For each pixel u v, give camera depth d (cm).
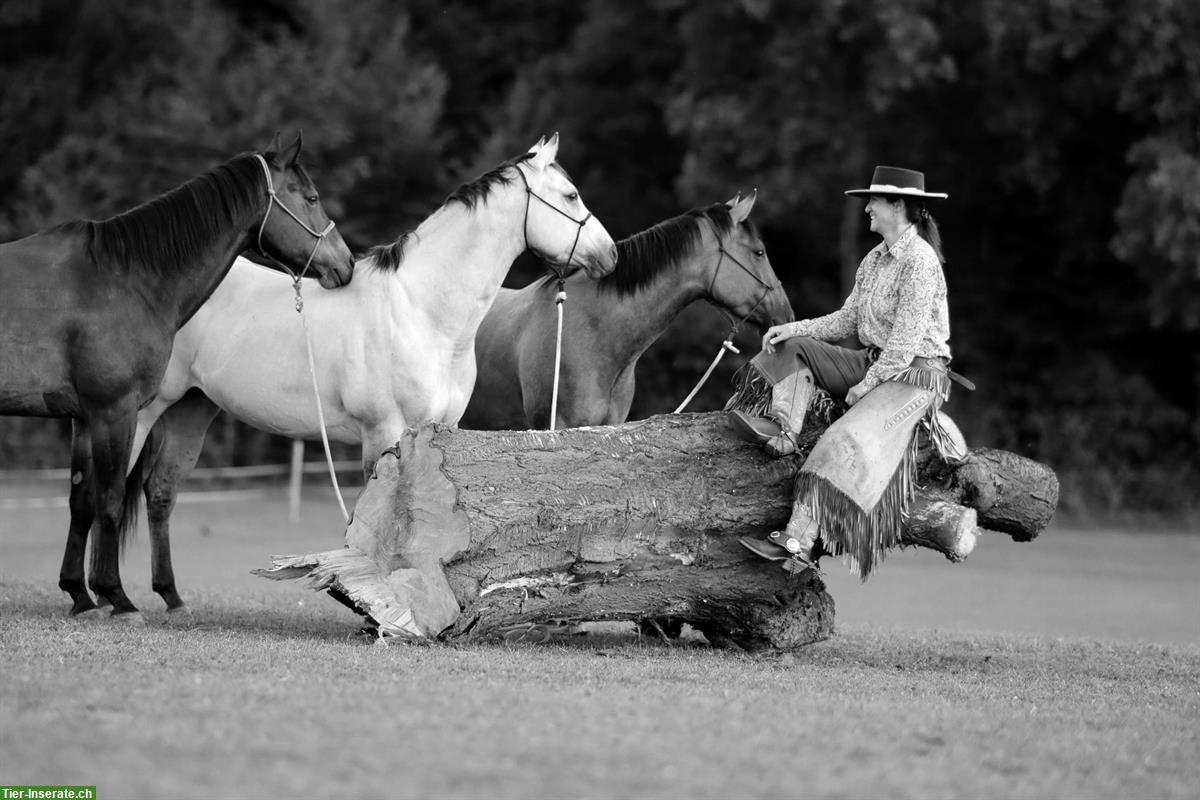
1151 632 1806
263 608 1333
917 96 3381
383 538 1043
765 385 1048
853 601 2153
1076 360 3612
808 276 3872
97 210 3544
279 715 742
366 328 1170
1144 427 3569
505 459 1039
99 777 635
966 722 824
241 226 1148
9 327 1066
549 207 1198
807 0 3231
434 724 736
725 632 1145
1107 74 3177
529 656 986
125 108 3747
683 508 1053
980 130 3428
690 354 3400
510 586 1043
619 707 796
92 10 3834
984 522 1130
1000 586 2411
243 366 1211
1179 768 755
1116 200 3469
